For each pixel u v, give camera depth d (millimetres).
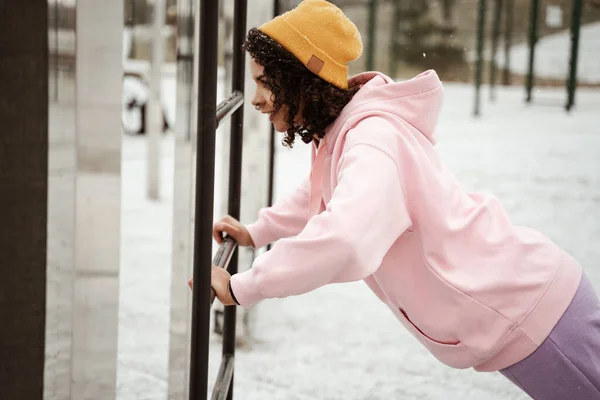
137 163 6762
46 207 938
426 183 1558
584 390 1580
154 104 5320
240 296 1447
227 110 1586
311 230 1429
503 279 1572
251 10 2559
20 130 922
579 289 1623
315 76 1604
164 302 3172
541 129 9938
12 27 901
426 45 17859
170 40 9641
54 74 922
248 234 1942
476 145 8484
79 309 1006
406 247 1594
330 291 3820
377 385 2672
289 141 1660
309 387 2623
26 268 948
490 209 1678
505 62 15820
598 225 4973
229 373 1906
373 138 1533
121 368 2334
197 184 1337
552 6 15828
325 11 1594
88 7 944
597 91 14305
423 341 1666
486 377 2771
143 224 4605
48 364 975
